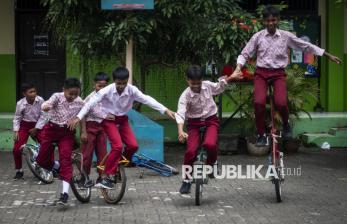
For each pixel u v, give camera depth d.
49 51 14.25
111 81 12.89
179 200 8.19
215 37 11.12
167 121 13.05
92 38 11.19
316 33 14.42
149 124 10.70
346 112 14.28
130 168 10.72
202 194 8.53
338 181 9.53
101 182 7.84
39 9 14.16
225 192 8.69
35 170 9.28
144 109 13.17
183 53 12.09
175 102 13.03
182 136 7.62
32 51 14.25
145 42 11.01
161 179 9.70
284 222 7.02
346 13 14.33
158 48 12.11
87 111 7.67
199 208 7.72
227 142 12.16
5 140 12.73
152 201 8.12
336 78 14.33
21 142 9.62
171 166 10.79
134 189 8.91
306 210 7.61
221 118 12.66
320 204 7.94
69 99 7.67
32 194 8.63
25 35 14.25
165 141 13.05
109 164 7.83
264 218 7.21
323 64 14.45
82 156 8.27
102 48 11.49
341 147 12.93
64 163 7.66
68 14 11.45
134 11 11.03
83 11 11.41
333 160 11.52
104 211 7.58
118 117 7.97
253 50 7.97
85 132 8.30
